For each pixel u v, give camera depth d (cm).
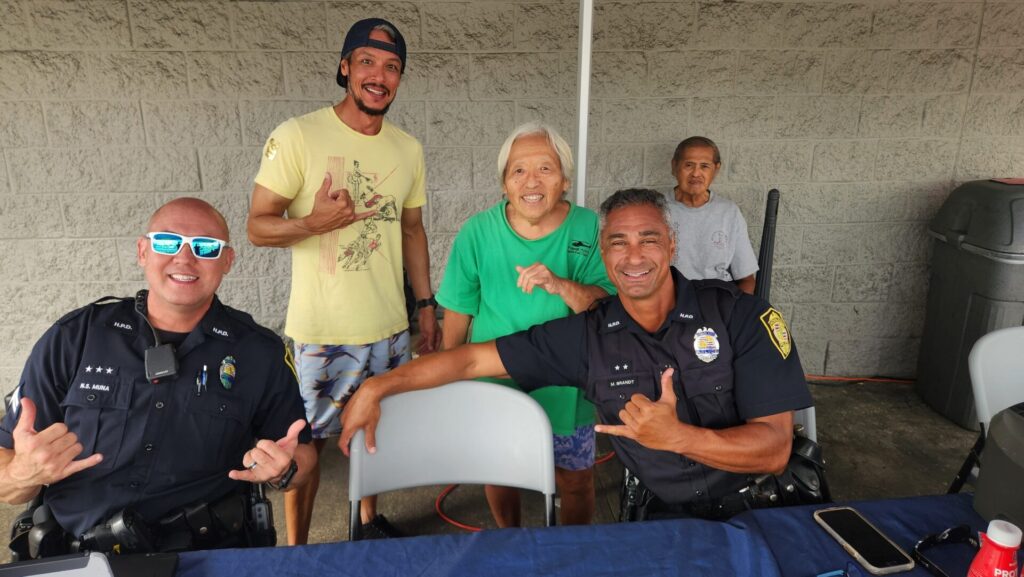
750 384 171
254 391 164
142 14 303
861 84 340
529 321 206
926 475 290
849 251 364
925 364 354
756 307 177
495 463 177
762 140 345
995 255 297
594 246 205
